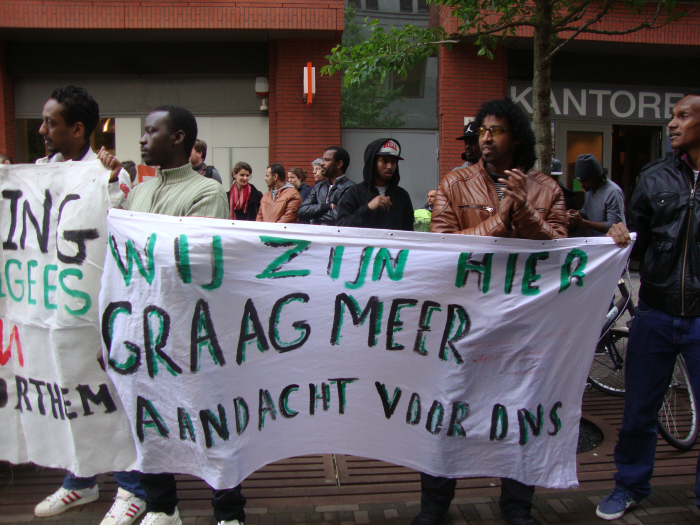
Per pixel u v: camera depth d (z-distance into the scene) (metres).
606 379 4.64
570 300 2.71
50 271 2.84
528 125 2.79
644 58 10.29
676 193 2.81
